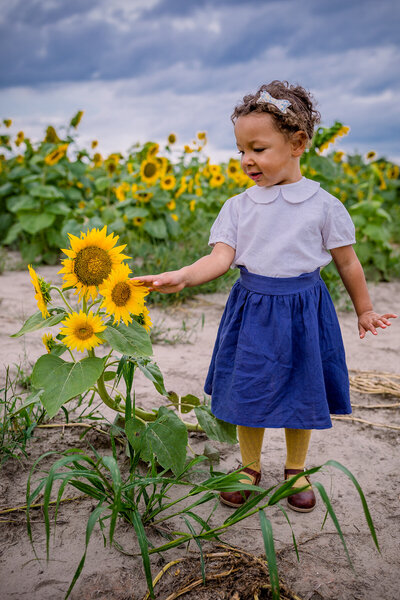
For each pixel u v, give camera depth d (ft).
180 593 5.15
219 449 7.82
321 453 7.89
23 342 11.51
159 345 11.94
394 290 18.12
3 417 7.89
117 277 5.65
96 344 5.83
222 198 23.11
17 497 6.46
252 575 5.40
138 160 24.93
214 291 16.65
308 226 6.28
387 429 8.71
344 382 6.59
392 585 5.39
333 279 16.72
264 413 6.16
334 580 5.43
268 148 6.06
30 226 18.75
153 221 17.94
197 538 5.37
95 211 20.71
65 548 5.68
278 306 6.23
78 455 5.19
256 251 6.34
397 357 11.93
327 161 15.08
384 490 7.02
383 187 25.25
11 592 5.07
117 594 5.13
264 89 6.28
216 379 6.57
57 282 16.79
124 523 6.07
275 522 6.35
